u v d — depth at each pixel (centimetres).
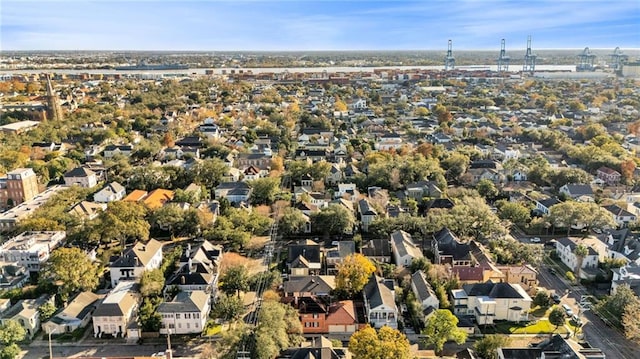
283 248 17975
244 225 18762
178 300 13388
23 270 15838
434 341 12175
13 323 12481
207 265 15662
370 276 14700
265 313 12088
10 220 19475
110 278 15675
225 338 11781
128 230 17138
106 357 12006
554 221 19100
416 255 16225
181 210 19212
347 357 11569
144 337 13025
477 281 14938
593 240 17350
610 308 13425
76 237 17550
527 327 13325
